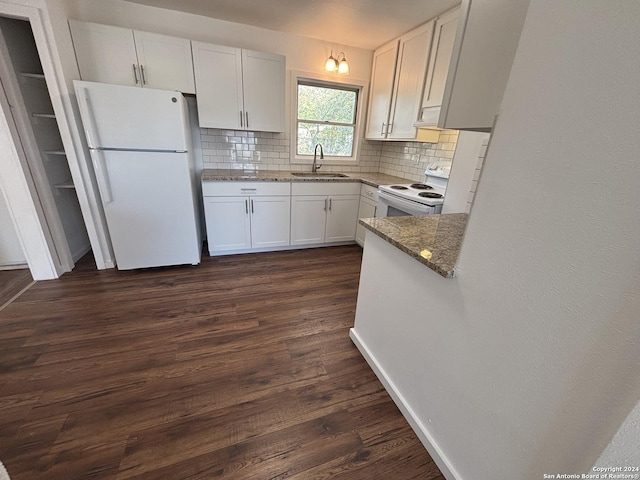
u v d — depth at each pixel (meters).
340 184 3.21
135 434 1.17
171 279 2.49
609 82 0.50
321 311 2.12
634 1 0.45
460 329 0.96
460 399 0.99
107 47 2.29
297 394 1.40
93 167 2.36
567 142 0.58
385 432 1.24
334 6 2.30
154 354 1.61
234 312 2.05
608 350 0.56
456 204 2.02
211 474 1.05
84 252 2.95
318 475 1.06
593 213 0.56
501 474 0.86
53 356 1.56
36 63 2.38
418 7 2.20
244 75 2.70
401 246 1.16
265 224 3.05
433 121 2.36
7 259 2.52
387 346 1.44
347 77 3.30
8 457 1.07
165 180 2.39
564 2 0.55
